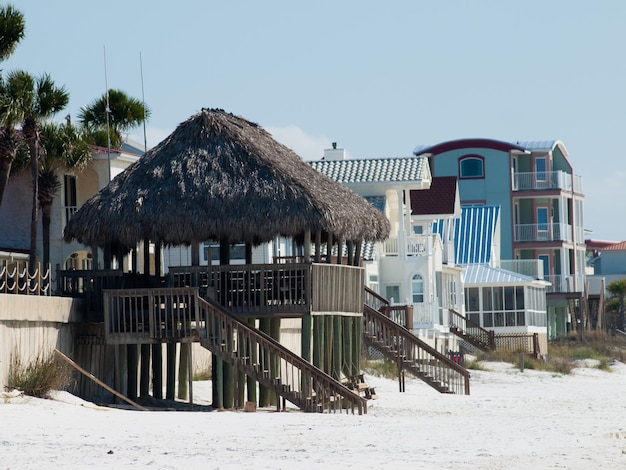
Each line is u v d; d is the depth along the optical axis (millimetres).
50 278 99312
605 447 72875
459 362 169000
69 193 148250
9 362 86812
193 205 99438
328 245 105688
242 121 109812
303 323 99500
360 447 71125
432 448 71312
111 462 61938
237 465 61688
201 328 96375
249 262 110875
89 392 99125
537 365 178000
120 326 98312
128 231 99812
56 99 131375
